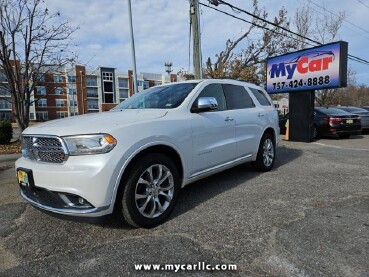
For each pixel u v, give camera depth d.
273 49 21.83
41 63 13.06
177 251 2.72
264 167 5.66
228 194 4.32
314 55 10.38
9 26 11.84
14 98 12.88
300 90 10.88
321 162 6.66
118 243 2.91
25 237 3.12
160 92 4.43
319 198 4.07
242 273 2.36
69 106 69.31
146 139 3.14
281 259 2.53
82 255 2.71
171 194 3.46
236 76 20.95
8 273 2.48
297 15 26.14
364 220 3.28
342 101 56.22
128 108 4.24
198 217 3.48
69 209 2.86
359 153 7.93
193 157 3.81
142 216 3.13
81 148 2.82
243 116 4.94
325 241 2.81
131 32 15.70
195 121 3.88
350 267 2.38
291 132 11.31
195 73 11.43
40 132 3.09
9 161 8.45
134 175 3.05
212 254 2.65
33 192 3.13
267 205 3.82
